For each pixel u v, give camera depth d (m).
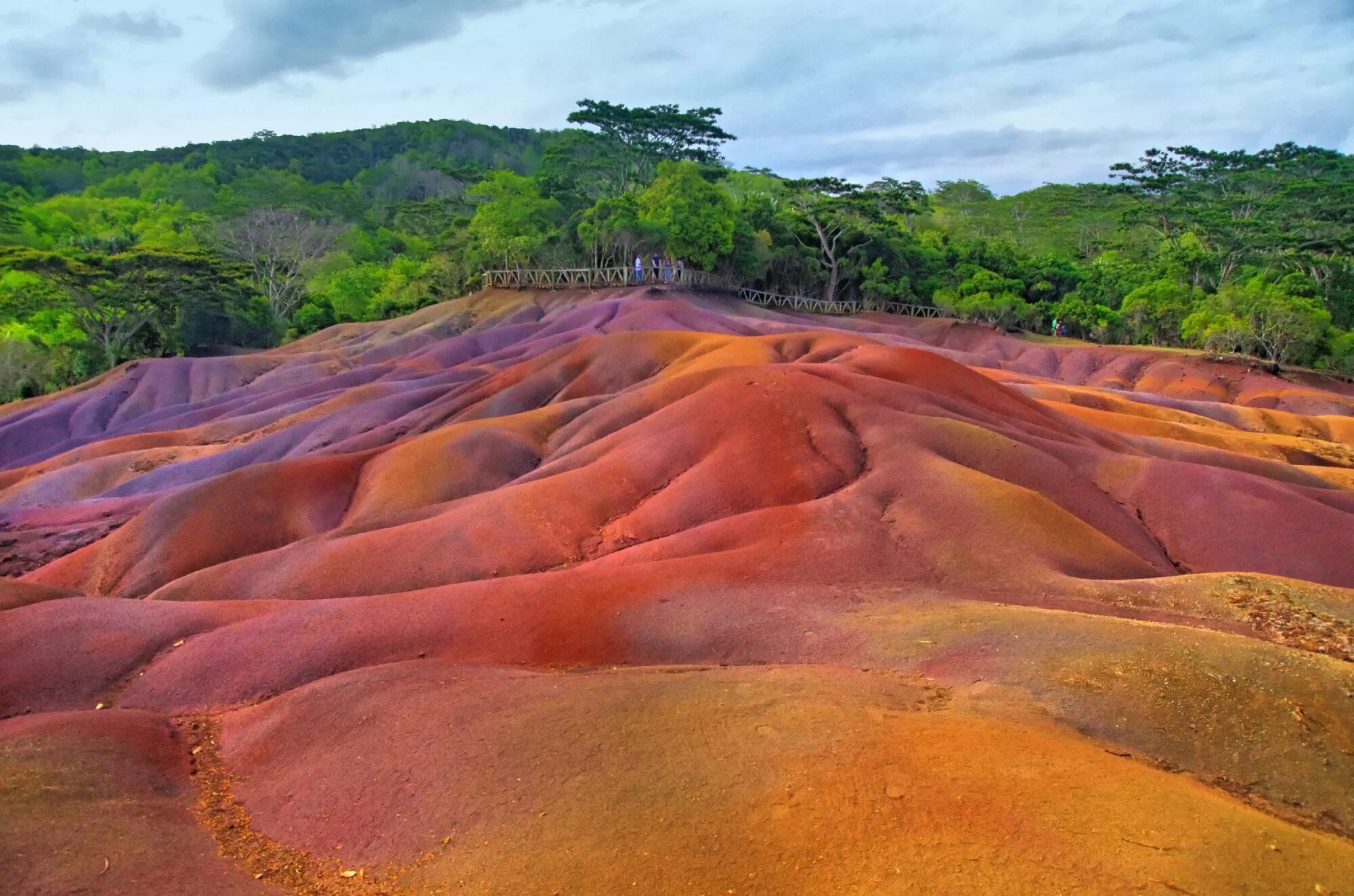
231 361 70.12
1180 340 84.19
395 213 145.00
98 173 180.25
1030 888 7.67
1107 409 48.28
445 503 28.33
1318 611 17.12
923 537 21.33
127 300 76.44
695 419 29.05
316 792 10.88
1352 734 11.44
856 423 28.16
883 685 12.83
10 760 10.79
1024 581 19.38
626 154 106.50
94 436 55.72
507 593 18.67
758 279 93.94
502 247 88.00
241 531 28.61
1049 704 12.35
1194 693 12.17
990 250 102.44
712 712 11.44
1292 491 26.42
